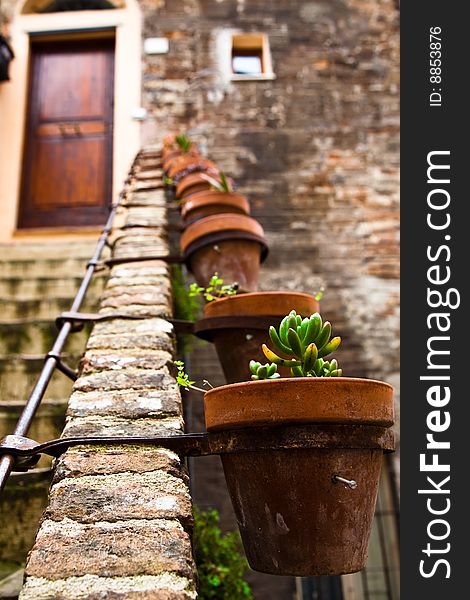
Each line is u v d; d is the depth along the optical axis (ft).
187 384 4.47
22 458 3.78
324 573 3.29
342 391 3.24
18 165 17.07
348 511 3.30
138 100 17.56
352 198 15.97
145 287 7.19
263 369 3.58
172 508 3.23
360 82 17.47
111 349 5.40
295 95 17.30
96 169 17.60
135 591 2.64
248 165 16.38
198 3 18.60
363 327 14.44
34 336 8.92
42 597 2.61
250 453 3.38
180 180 11.98
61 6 19.11
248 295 5.49
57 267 11.84
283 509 3.30
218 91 17.42
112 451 3.69
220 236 7.58
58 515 3.15
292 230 15.55
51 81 18.58
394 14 18.43
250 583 11.58
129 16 18.58
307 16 18.35
